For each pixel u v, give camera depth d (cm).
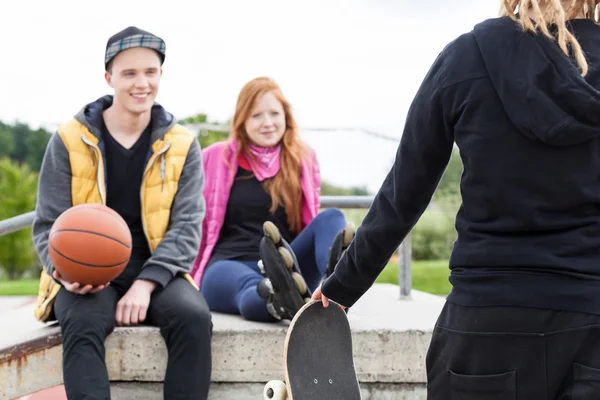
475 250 168
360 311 381
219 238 398
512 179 164
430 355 177
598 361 155
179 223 342
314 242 361
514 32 169
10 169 1430
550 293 159
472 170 169
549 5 170
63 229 300
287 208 391
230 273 367
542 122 159
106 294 315
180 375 304
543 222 163
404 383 328
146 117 348
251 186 393
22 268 1399
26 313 421
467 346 167
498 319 162
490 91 167
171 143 347
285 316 325
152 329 319
